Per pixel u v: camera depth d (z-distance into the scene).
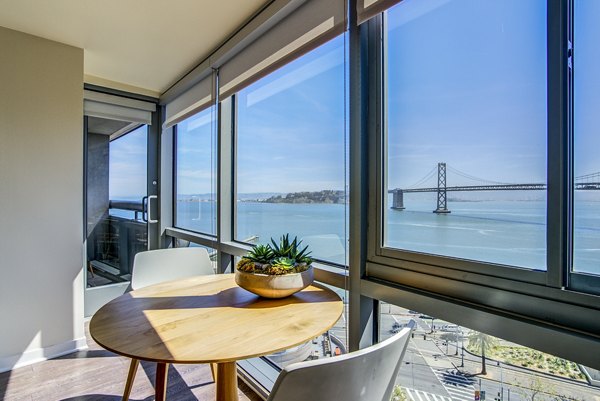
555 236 0.90
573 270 0.88
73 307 2.49
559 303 0.89
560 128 0.89
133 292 1.53
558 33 0.90
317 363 0.68
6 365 2.23
